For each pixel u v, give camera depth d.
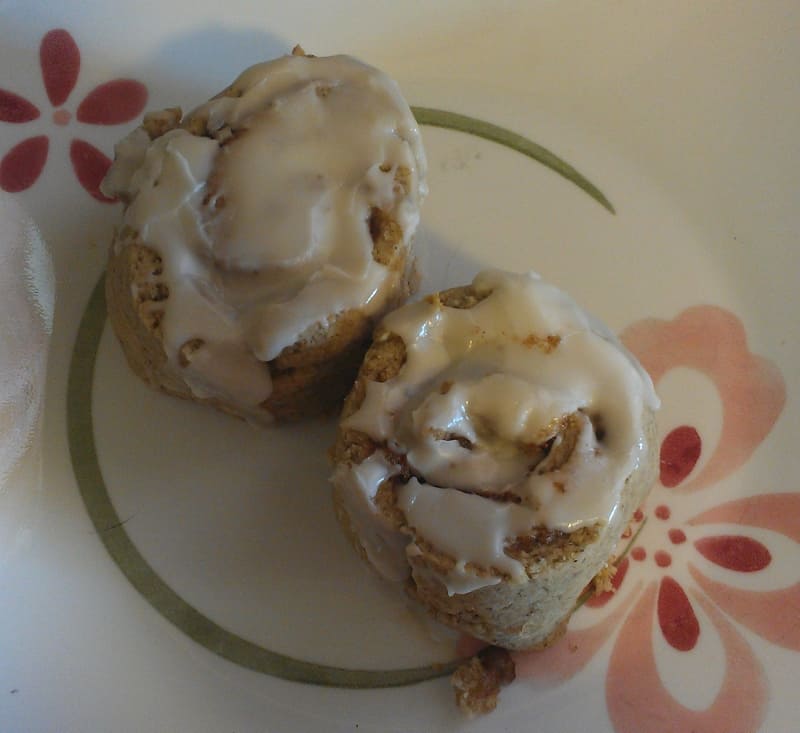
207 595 0.18
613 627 0.18
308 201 0.16
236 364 0.16
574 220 0.21
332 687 0.17
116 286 0.17
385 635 0.17
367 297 0.16
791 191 0.21
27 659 0.16
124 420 0.19
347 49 0.22
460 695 0.17
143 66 0.20
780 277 0.20
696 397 0.19
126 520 0.18
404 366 0.16
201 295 0.16
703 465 0.19
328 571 0.18
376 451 0.15
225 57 0.20
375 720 0.17
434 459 0.15
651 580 0.18
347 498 0.16
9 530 0.17
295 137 0.17
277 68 0.17
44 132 0.19
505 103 0.22
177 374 0.17
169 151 0.17
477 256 0.20
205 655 0.17
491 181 0.21
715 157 0.21
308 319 0.16
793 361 0.20
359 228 0.16
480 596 0.15
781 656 0.17
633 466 0.15
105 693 0.16
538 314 0.16
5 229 0.19
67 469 0.18
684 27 0.22
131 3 0.20
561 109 0.22
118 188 0.17
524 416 0.15
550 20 0.22
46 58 0.19
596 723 0.17
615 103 0.22
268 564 0.18
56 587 0.17
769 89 0.21
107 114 0.20
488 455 0.15
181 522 0.18
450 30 0.22
